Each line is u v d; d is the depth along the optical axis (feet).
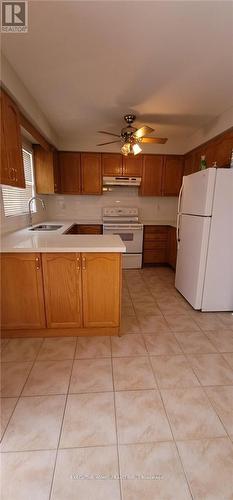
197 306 8.66
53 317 6.84
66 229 10.12
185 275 9.62
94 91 7.91
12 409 4.64
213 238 8.03
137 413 4.58
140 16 4.66
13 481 3.46
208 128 10.89
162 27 4.95
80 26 4.92
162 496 3.31
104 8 4.48
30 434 4.15
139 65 6.38
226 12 4.56
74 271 6.49
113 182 14.15
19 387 5.18
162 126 11.43
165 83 7.36
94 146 13.73
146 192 14.56
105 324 7.00
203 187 7.89
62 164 13.78
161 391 5.11
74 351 6.42
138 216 15.53
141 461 3.74
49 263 6.40
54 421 4.40
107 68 6.53
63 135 13.07
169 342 6.89
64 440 4.05
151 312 8.74
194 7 4.44
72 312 6.83
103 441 4.04
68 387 5.19
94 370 5.71
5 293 6.57
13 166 6.59
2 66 5.81
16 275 6.45
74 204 15.24
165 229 14.47
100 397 4.94
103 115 10.05
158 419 4.46
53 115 10.05
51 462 3.71
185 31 5.06
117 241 6.99
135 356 6.24
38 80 7.16
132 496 3.31
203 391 5.13
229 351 6.53
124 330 7.50
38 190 12.29
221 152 9.91
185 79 7.12
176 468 3.65
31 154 11.52
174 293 10.56
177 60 6.14
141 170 14.26
